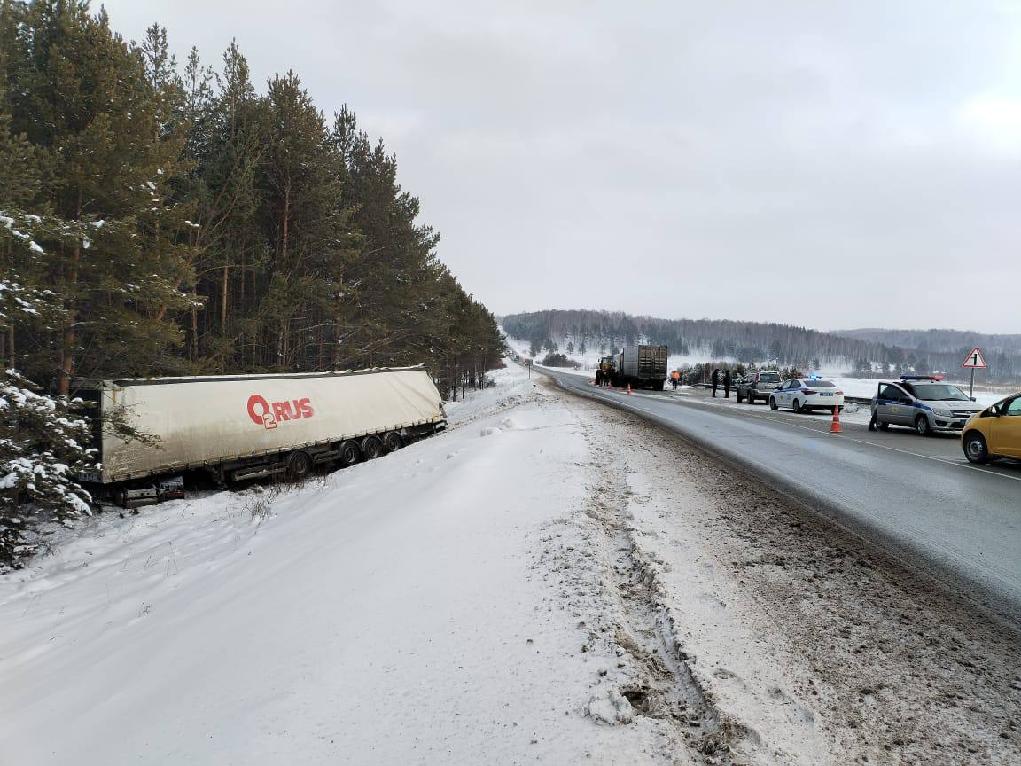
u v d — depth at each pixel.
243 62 22.14
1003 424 11.61
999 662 4.18
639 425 18.59
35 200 13.59
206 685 4.23
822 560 6.20
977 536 7.09
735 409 27.33
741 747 3.14
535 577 5.27
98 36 14.92
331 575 5.98
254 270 22.64
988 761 3.14
